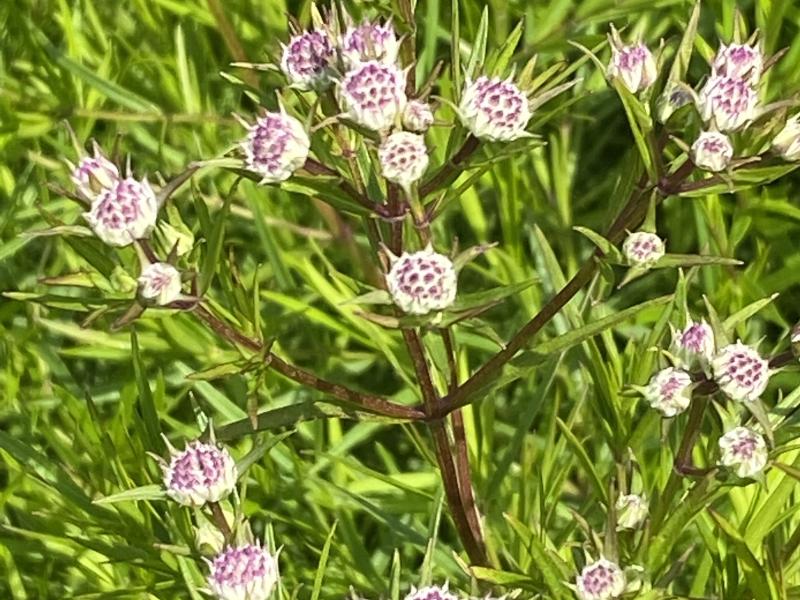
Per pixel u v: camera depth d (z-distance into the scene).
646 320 0.40
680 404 0.29
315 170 0.28
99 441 0.36
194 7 0.41
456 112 0.28
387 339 0.39
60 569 0.39
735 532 0.29
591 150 0.46
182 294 0.28
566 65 0.32
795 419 0.30
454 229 0.44
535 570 0.33
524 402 0.41
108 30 0.45
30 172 0.42
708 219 0.38
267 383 0.40
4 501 0.35
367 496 0.39
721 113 0.28
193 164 0.28
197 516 0.29
